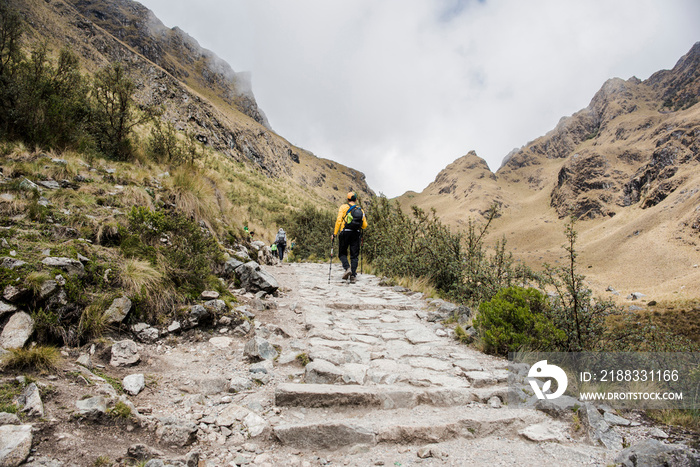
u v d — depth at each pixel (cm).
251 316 528
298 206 5181
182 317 449
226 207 1155
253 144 12581
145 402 289
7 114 734
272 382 361
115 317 383
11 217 465
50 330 325
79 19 8538
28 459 186
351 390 330
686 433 294
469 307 671
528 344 452
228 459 241
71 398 247
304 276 1005
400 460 254
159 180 852
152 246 526
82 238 479
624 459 243
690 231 12412
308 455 260
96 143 899
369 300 717
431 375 389
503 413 315
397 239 1045
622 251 13638
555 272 498
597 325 471
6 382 243
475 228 849
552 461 251
